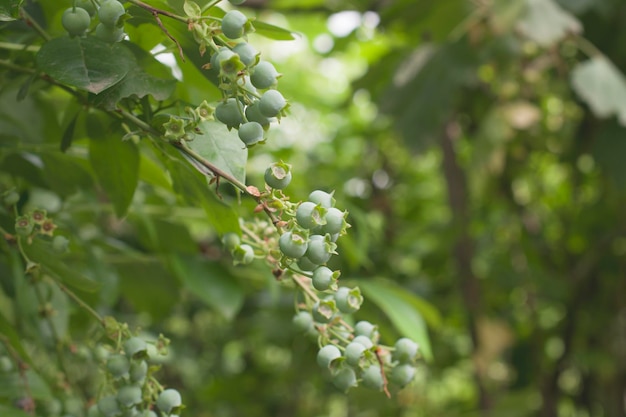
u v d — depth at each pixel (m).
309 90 2.44
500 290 1.74
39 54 0.55
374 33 1.58
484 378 1.51
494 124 1.29
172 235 0.87
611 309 1.71
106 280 0.81
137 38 0.62
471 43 1.26
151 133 0.56
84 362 0.74
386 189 1.76
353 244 0.91
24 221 0.62
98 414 0.61
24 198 0.76
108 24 0.53
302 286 0.63
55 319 0.74
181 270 0.87
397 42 1.58
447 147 1.60
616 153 1.28
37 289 0.69
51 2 0.66
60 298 0.74
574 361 1.79
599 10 1.28
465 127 1.61
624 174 1.27
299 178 1.78
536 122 1.41
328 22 1.58
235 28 0.51
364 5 1.37
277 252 0.62
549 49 1.32
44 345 0.75
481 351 1.50
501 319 1.72
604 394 1.84
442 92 1.26
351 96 1.56
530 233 1.72
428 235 1.74
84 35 0.55
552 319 1.92
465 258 1.57
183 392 1.68
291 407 1.91
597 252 1.63
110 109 0.55
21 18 0.59
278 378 1.87
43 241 0.63
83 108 0.63
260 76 0.51
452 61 1.26
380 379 0.59
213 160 0.55
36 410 0.68
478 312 1.53
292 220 0.52
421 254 1.69
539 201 1.79
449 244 1.59
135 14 0.57
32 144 0.72
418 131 1.26
